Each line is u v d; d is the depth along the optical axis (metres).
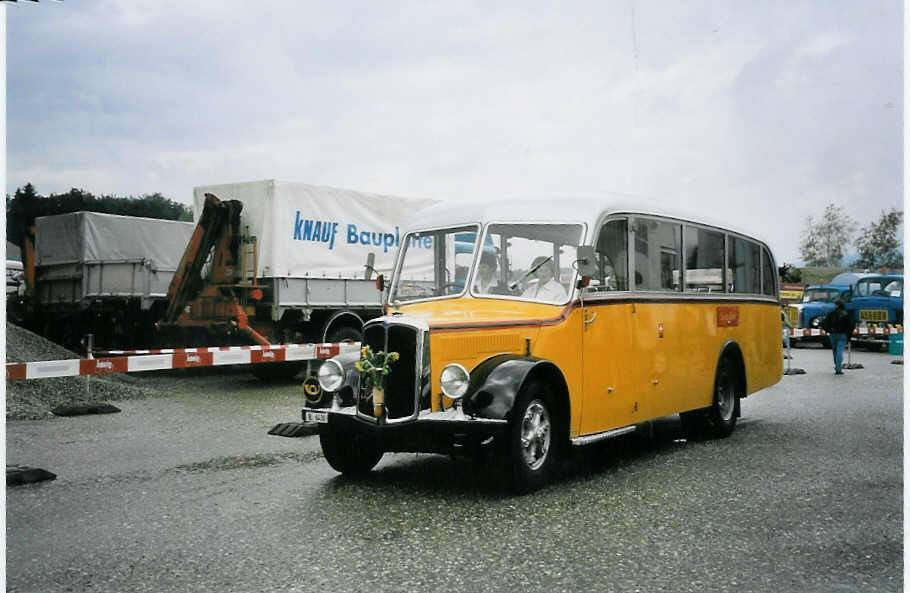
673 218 9.00
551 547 5.35
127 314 17.77
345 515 6.14
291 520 6.02
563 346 7.30
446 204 8.47
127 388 13.85
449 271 8.10
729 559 5.12
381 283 8.79
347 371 7.16
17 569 4.97
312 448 8.97
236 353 13.09
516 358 6.79
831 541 5.49
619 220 8.09
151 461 8.28
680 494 6.80
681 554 5.21
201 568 4.97
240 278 15.81
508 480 6.75
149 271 16.94
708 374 9.55
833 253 60.78
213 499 6.68
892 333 24.61
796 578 4.78
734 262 10.43
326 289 16.38
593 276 7.65
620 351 8.00
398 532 5.69
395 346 6.65
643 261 8.47
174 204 42.75
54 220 18.67
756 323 10.90
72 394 12.57
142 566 5.02
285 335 15.89
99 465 8.09
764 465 8.03
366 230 17.36
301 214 16.02
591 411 7.59
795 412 12.06
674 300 8.92
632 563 5.04
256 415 11.54
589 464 8.12
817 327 28.97
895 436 9.81
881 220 56.62
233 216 15.72
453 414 6.47
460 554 5.21
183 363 12.28
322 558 5.14
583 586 4.64
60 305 18.48
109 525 5.93
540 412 6.94
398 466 8.02
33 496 6.83
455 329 6.72
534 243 7.73
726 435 9.88
